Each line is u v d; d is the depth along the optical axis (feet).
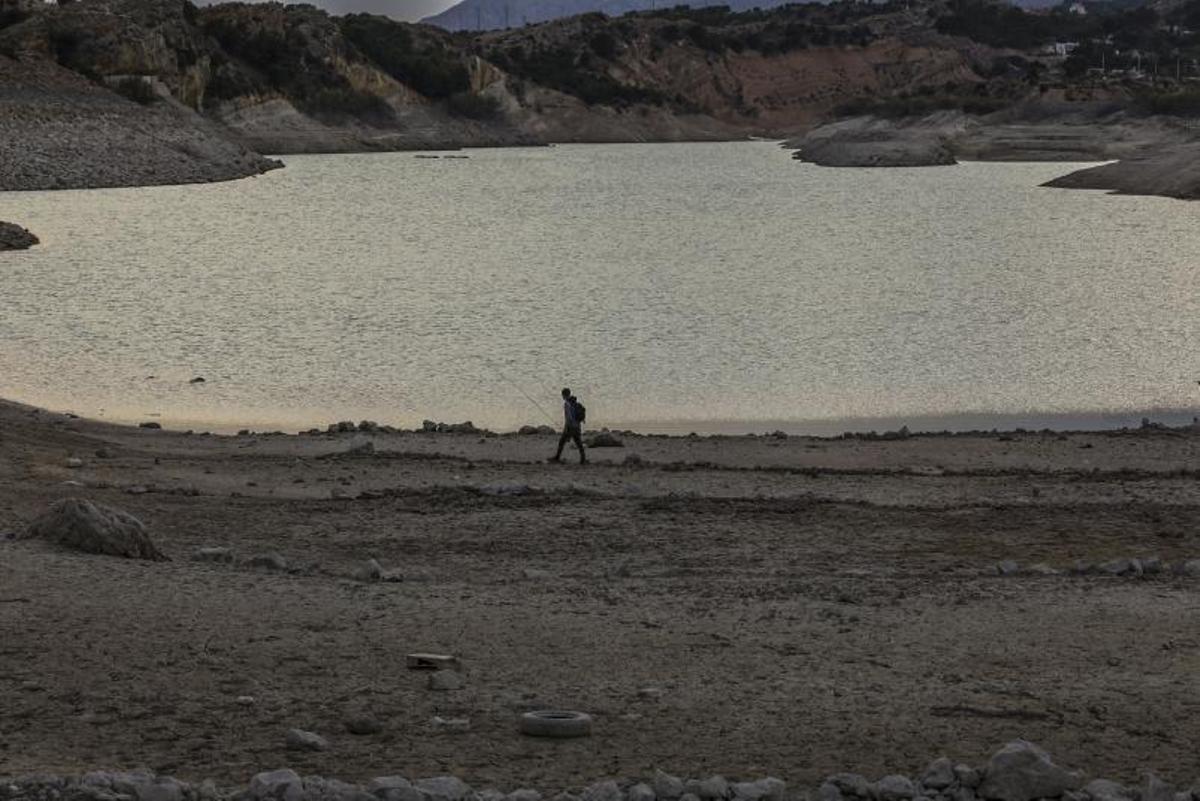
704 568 83.87
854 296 260.42
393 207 501.97
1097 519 98.12
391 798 45.37
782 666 61.98
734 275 296.71
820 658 63.16
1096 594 74.79
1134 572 81.41
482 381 177.78
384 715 55.01
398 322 229.66
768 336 213.25
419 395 168.76
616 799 46.03
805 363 189.67
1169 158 600.39
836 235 391.86
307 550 88.07
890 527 95.55
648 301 254.68
